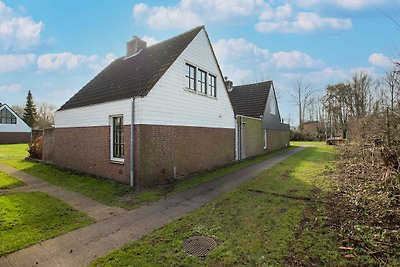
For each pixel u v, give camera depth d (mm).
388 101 9375
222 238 4703
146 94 8969
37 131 21344
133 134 8969
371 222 5137
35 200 7512
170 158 10172
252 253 4078
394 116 8906
